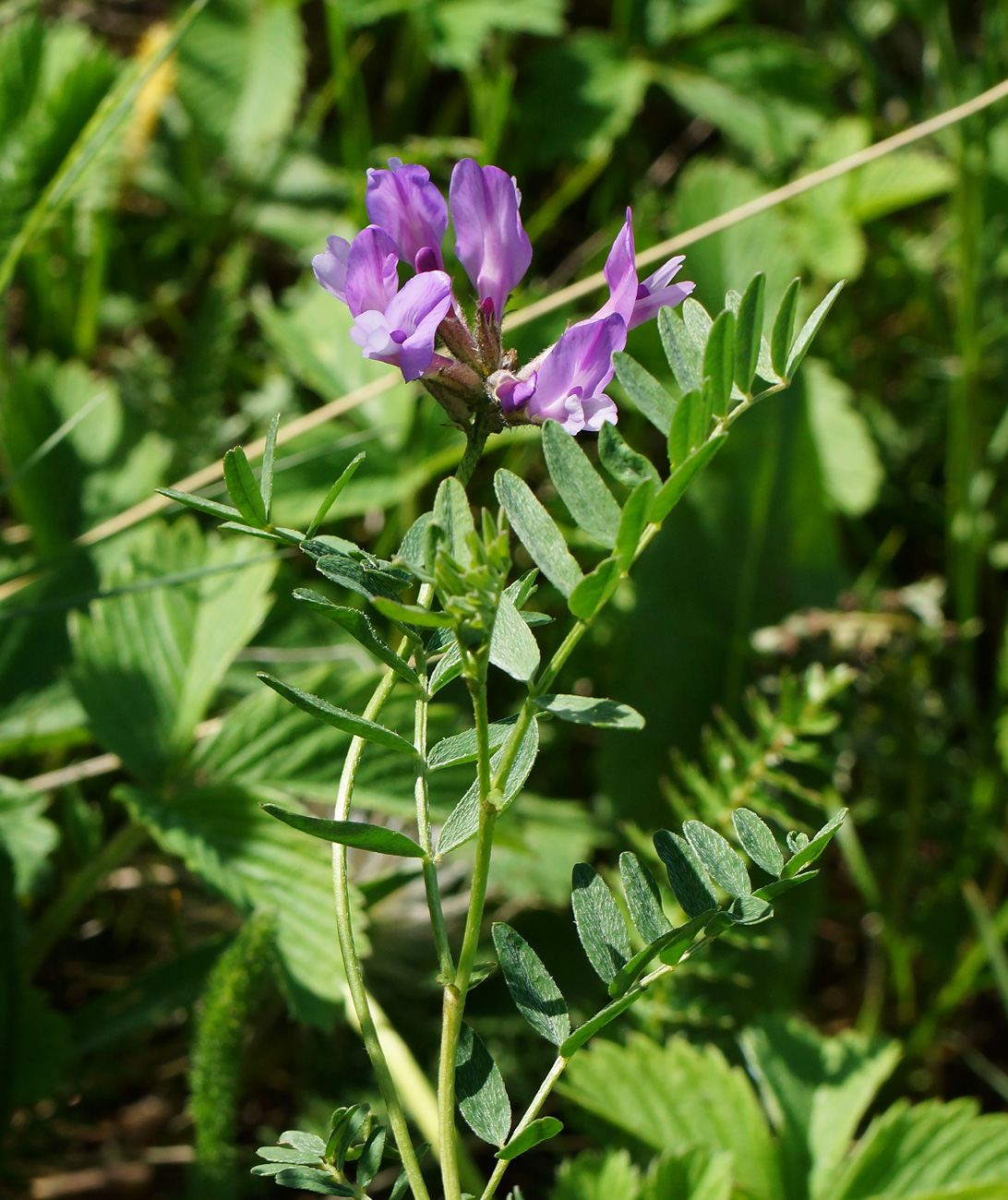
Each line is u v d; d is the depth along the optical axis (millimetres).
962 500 589
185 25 505
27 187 519
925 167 663
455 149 682
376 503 549
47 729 471
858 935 565
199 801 427
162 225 701
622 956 326
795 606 565
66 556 506
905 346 675
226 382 648
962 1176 420
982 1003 547
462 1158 414
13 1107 412
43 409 562
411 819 445
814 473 579
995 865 539
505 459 600
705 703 549
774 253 638
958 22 787
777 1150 424
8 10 616
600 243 677
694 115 749
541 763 553
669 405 326
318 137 738
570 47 721
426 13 671
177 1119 461
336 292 331
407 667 325
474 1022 455
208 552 475
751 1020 486
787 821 435
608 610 557
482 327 336
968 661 582
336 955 412
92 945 493
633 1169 404
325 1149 332
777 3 815
